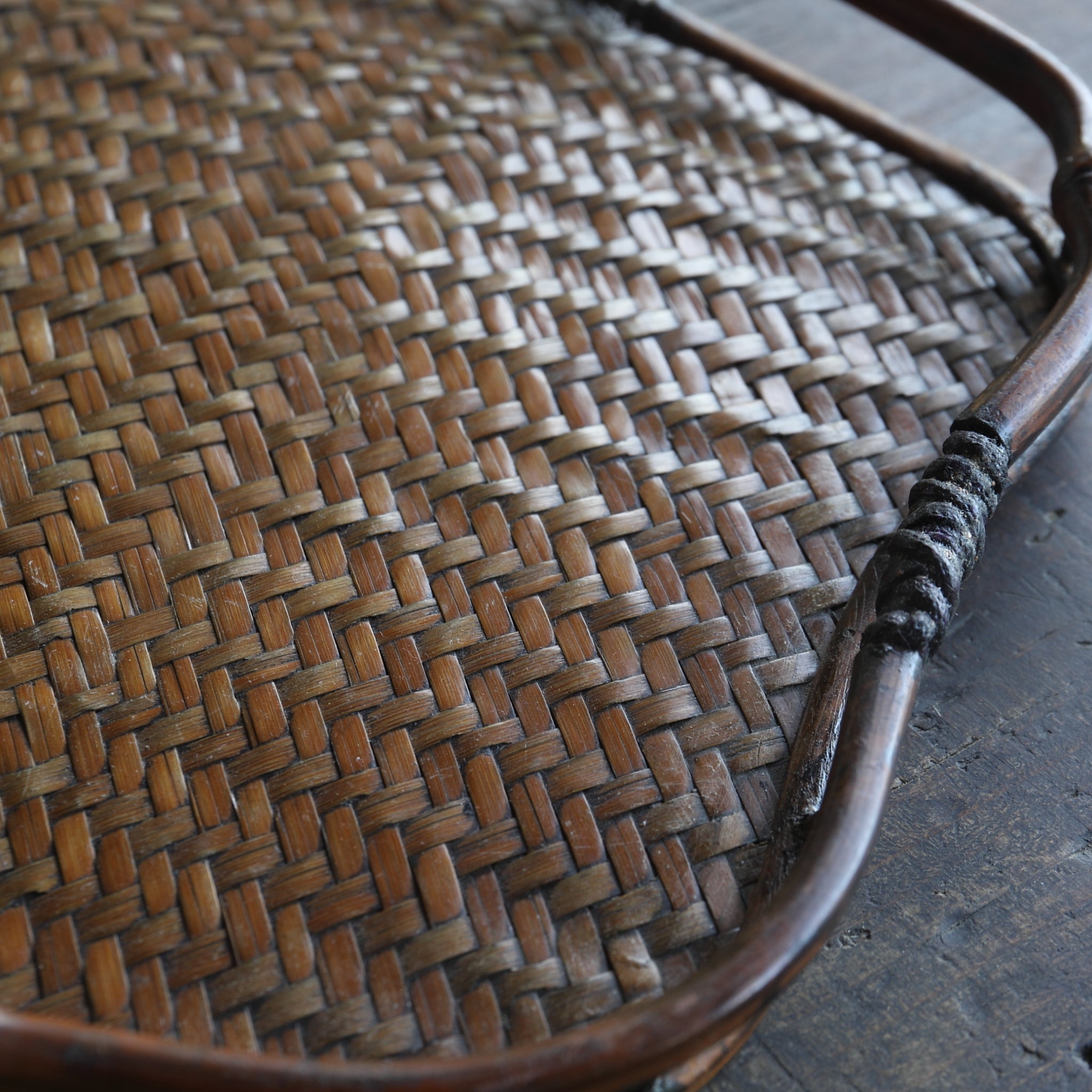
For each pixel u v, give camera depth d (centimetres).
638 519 35
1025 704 36
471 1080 26
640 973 31
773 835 32
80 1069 26
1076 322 34
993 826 35
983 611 38
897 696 30
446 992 31
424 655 33
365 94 41
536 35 43
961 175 40
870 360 37
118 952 31
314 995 31
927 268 39
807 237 39
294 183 39
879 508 36
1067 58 50
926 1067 33
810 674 34
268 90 41
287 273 38
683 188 40
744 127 41
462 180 40
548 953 31
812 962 34
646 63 43
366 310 37
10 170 39
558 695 33
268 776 32
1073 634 37
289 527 35
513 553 34
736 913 32
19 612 34
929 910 34
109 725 33
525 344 37
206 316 37
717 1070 31
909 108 49
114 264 38
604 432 36
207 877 31
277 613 34
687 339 37
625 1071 27
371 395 36
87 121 40
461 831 32
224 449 35
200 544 34
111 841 32
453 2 44
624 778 32
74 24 42
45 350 37
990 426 32
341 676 33
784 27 51
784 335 38
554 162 40
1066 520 39
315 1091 26
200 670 33
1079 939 34
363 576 34
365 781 32
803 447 36
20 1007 30
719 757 33
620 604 34
